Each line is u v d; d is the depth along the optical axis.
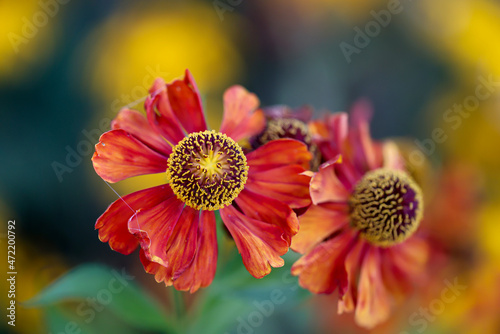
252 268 0.26
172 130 0.27
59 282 0.28
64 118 0.37
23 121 0.37
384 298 0.29
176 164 0.26
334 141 0.29
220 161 0.26
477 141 0.39
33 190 0.36
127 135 0.26
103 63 0.37
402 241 0.29
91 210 0.36
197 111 0.27
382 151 0.31
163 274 0.25
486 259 0.34
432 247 0.33
